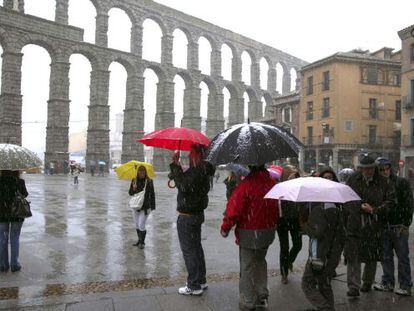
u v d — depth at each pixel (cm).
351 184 685
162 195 2612
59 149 5222
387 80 4747
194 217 658
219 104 7350
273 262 897
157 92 6631
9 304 596
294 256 749
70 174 5147
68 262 873
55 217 1528
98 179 4316
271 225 595
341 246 566
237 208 582
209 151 604
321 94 4819
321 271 561
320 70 4853
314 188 514
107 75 5753
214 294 656
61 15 5434
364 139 4641
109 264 862
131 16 6150
